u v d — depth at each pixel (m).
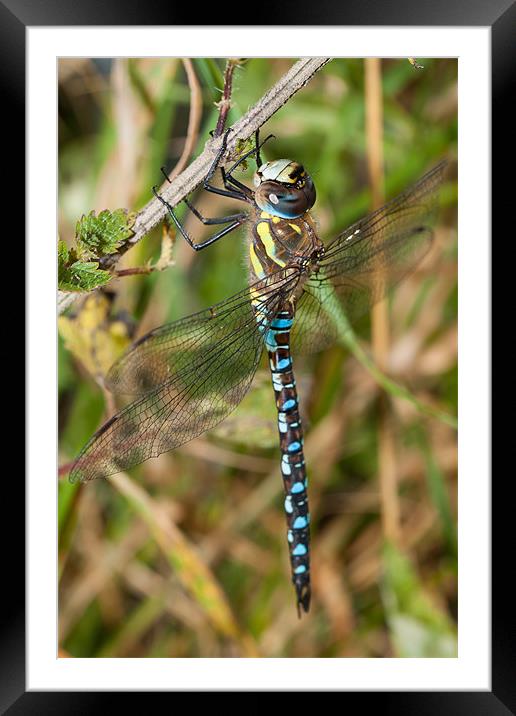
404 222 0.35
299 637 0.38
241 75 0.34
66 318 0.35
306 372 0.38
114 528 0.38
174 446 0.34
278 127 0.38
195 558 0.36
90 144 0.37
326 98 0.38
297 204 0.35
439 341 0.38
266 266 0.35
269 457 0.38
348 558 0.38
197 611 0.38
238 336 0.34
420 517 0.38
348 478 0.38
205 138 0.35
